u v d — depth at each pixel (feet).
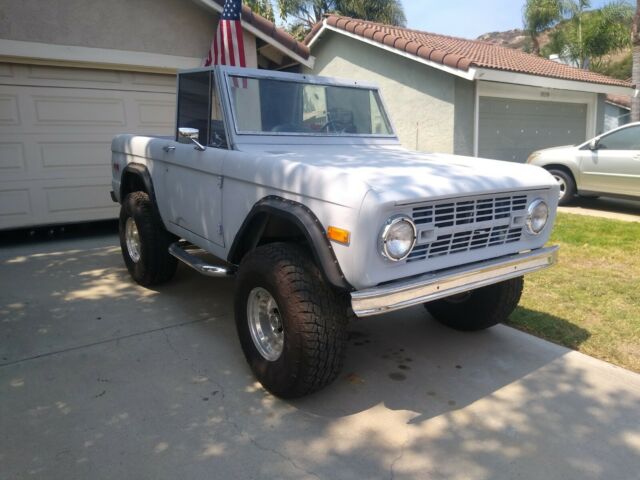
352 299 8.61
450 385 11.27
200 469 8.55
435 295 9.41
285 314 9.69
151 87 27.04
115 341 13.20
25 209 24.41
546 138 43.80
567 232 24.25
